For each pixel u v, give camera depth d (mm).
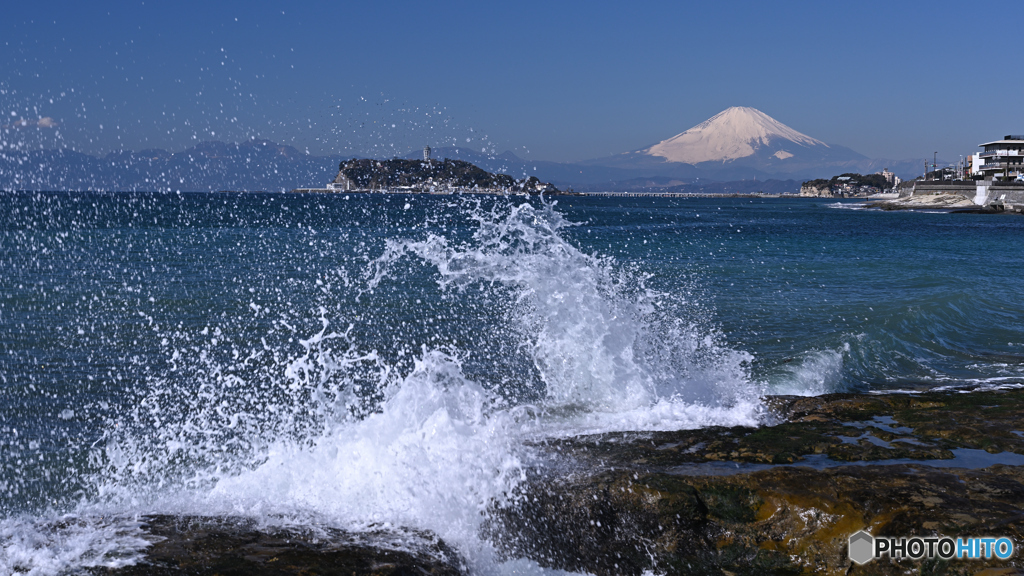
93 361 8562
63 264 17688
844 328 10797
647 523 4242
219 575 3387
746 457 5078
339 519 4320
